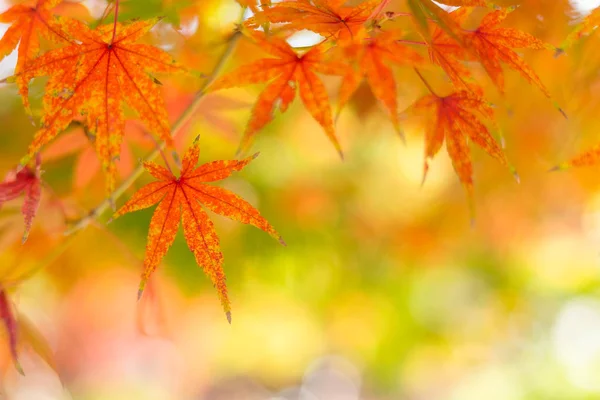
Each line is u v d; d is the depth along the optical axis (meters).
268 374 3.72
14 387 1.10
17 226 0.95
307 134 1.41
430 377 3.15
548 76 0.96
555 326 2.55
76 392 2.36
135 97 0.82
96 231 1.07
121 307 1.50
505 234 1.66
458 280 2.04
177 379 2.70
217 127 0.98
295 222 1.47
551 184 1.42
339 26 0.82
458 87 0.83
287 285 1.58
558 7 0.91
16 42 0.83
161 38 0.91
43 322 1.45
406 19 0.92
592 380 2.79
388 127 1.34
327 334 2.34
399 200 1.62
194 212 0.82
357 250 1.64
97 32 0.82
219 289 0.81
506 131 1.12
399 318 2.05
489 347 2.46
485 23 0.83
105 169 0.81
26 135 0.99
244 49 0.93
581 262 2.03
